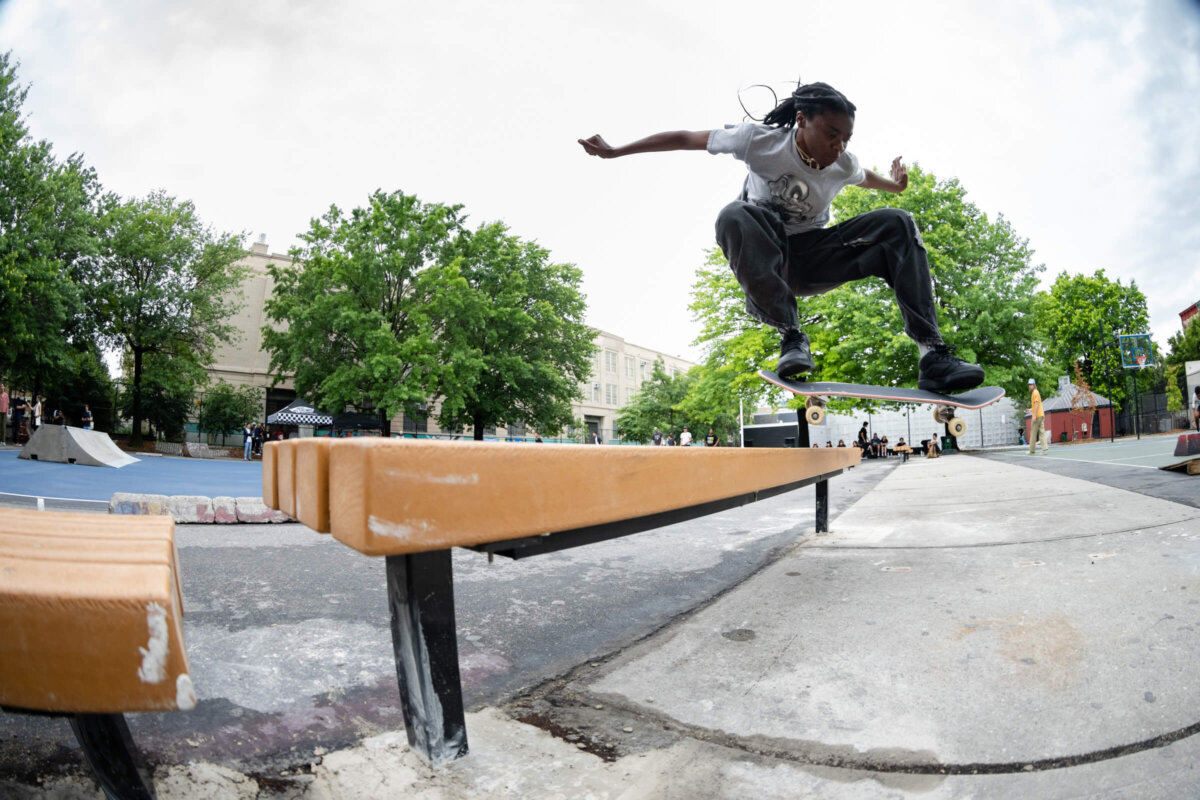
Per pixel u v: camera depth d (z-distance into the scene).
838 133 2.56
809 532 3.94
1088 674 1.44
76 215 22.97
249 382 37.78
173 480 10.08
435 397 28.78
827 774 1.13
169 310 27.77
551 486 0.96
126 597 0.67
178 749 1.26
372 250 26.31
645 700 1.49
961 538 3.21
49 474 9.36
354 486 0.73
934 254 19.20
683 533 4.16
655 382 58.50
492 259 29.92
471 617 2.26
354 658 1.81
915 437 34.97
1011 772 1.10
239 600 2.45
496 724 1.37
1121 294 37.38
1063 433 32.56
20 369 22.34
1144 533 2.83
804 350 2.80
